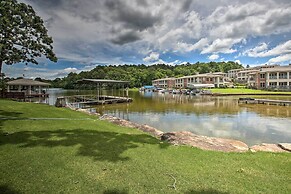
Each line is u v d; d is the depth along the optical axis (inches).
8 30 446.0
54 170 180.5
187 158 217.6
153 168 189.5
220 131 479.2
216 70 4849.9
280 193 152.3
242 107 926.4
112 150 237.1
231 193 150.3
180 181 165.9
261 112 772.0
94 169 184.4
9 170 177.8
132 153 228.5
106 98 1497.3
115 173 177.5
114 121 475.2
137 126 427.2
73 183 159.5
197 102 1175.6
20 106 650.2
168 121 604.1
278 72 2038.6
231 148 269.3
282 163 209.9
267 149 277.0
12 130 320.8
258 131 476.7
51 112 557.0
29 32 496.7
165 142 289.1
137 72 4237.2
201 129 499.5
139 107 978.1
